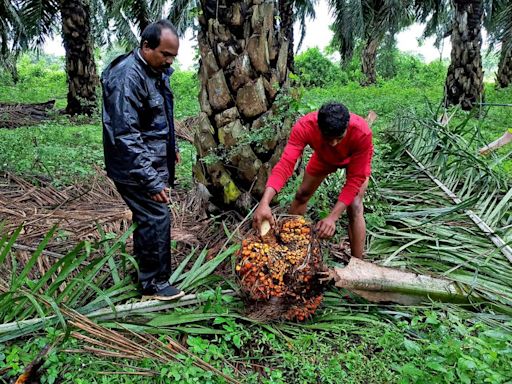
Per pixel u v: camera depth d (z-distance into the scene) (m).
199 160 3.96
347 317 2.88
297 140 3.03
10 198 4.54
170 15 11.49
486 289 3.21
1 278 3.05
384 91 15.01
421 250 3.72
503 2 13.02
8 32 12.73
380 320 2.95
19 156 5.56
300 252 2.76
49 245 3.58
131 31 14.23
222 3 3.64
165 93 2.89
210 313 2.80
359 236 3.36
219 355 2.48
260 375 2.49
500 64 15.68
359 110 9.91
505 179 4.73
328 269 2.88
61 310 2.55
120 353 2.42
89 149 6.37
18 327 2.48
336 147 2.95
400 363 2.53
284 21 12.07
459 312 3.00
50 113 10.27
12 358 2.35
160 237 2.81
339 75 22.47
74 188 5.00
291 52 12.34
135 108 2.63
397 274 3.12
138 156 2.60
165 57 2.62
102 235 3.39
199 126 3.87
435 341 2.54
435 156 5.42
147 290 2.90
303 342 2.64
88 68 10.33
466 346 2.43
